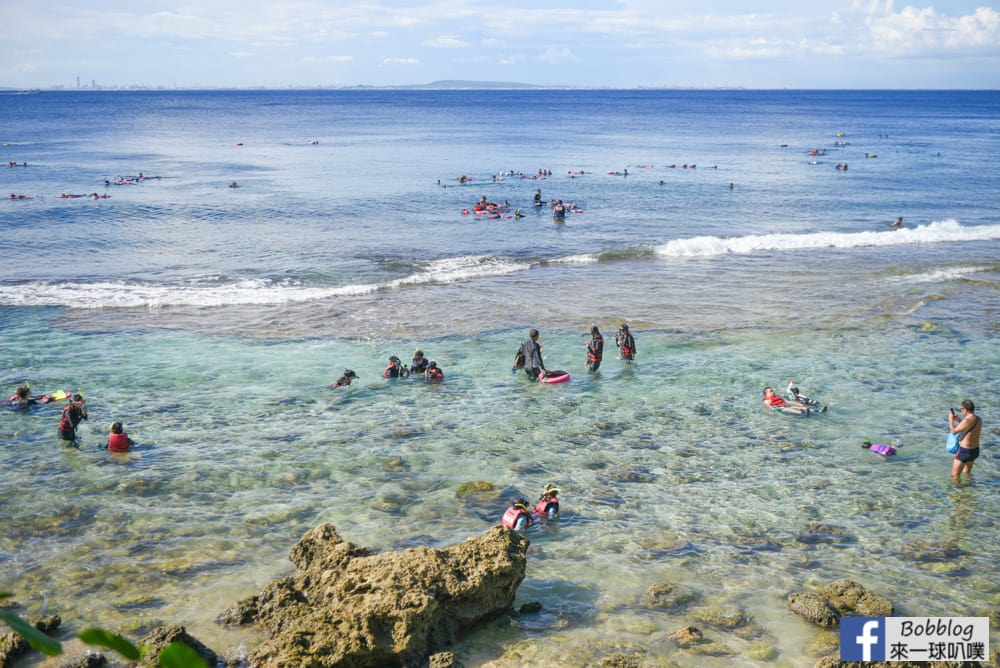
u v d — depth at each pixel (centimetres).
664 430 1889
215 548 1322
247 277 3428
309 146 10238
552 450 1770
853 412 1989
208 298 3080
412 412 1995
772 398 2017
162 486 1562
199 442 1788
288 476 1617
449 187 6250
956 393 2111
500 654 1055
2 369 2259
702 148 10319
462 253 3972
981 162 8656
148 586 1202
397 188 6166
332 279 3412
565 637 1093
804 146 10850
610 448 1784
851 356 2422
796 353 2459
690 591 1209
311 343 2564
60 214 4828
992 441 1806
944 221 4828
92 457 1695
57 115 18975
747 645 1070
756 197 5941
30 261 3678
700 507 1502
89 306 2941
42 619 1077
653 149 10094
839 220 5009
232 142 10944
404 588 1045
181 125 15162
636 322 2811
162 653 192
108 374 2241
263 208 5156
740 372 2292
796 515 1469
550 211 5256
